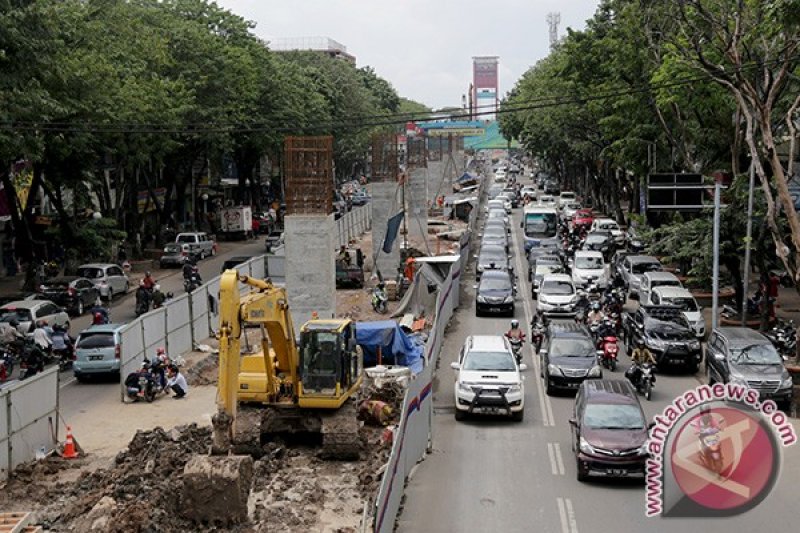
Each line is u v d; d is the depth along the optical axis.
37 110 36.28
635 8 43.91
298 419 22.94
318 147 35.69
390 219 52.44
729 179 42.66
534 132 92.56
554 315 41.03
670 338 32.62
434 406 28.36
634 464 20.56
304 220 35.91
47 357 32.66
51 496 19.67
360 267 53.19
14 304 36.25
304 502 19.19
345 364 22.86
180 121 57.03
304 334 22.41
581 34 53.94
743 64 29.66
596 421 21.58
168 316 33.59
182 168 71.19
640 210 69.12
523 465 22.42
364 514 17.95
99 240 52.12
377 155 55.31
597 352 30.95
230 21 77.50
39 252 56.53
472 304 47.03
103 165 60.03
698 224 38.56
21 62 35.78
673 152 48.34
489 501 19.84
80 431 25.22
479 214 93.88
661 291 39.00
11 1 35.41
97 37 47.94
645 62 44.69
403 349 31.86
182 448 21.86
